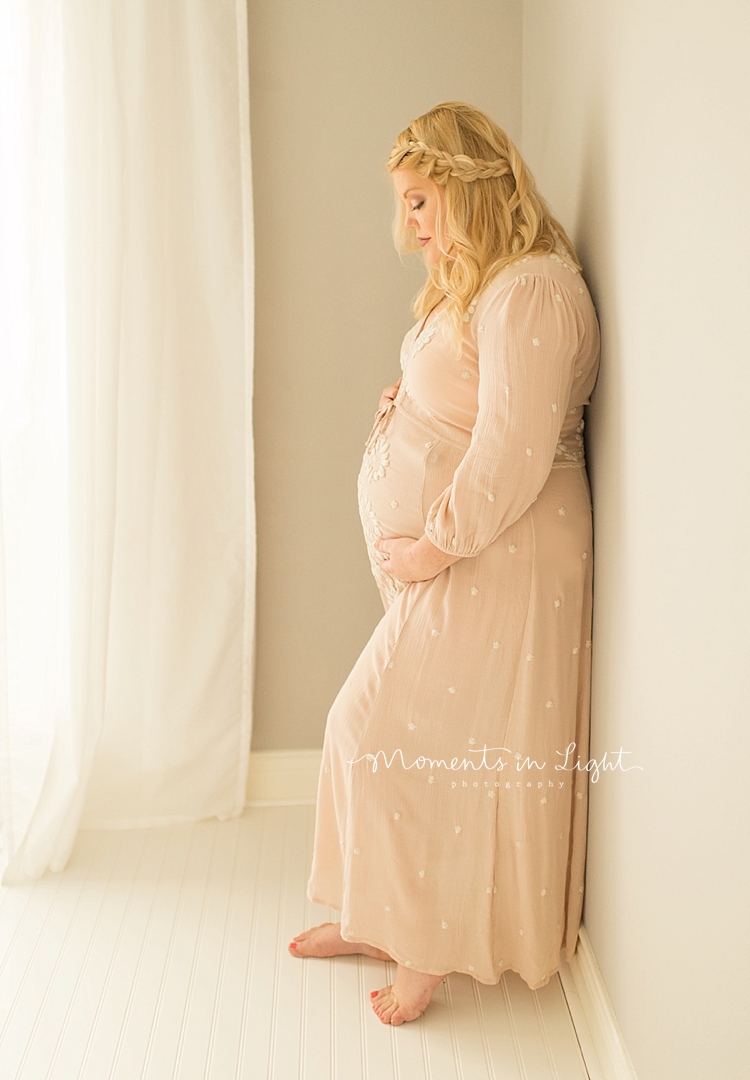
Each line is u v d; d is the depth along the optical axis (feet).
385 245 7.37
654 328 4.30
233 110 6.86
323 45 7.10
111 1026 5.57
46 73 6.47
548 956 5.64
